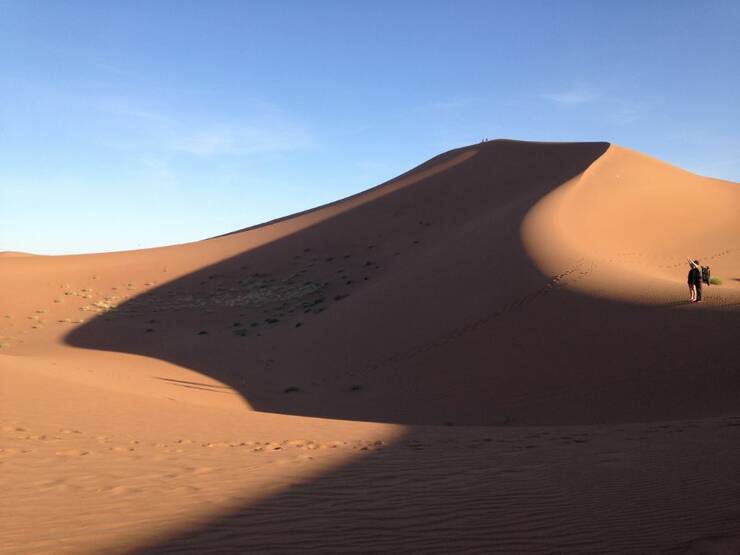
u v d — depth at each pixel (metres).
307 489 7.21
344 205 80.88
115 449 9.92
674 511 6.36
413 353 28.48
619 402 19.41
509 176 72.62
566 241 38.09
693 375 19.67
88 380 22.16
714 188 70.69
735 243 49.91
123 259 69.75
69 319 49.72
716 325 22.31
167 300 54.34
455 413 21.53
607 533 5.66
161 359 34.69
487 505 6.54
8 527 5.55
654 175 66.12
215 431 12.69
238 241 73.44
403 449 10.55
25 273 61.88
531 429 14.56
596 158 68.62
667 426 13.41
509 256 36.72
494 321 28.53
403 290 37.84
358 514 6.16
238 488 7.24
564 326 25.92
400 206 71.50
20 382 17.38
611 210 51.44
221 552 5.02
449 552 5.13
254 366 32.34
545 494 7.03
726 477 7.83
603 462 9.02
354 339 33.12
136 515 6.03
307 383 28.27
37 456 8.98
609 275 30.45
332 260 60.41
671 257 44.19
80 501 6.54
